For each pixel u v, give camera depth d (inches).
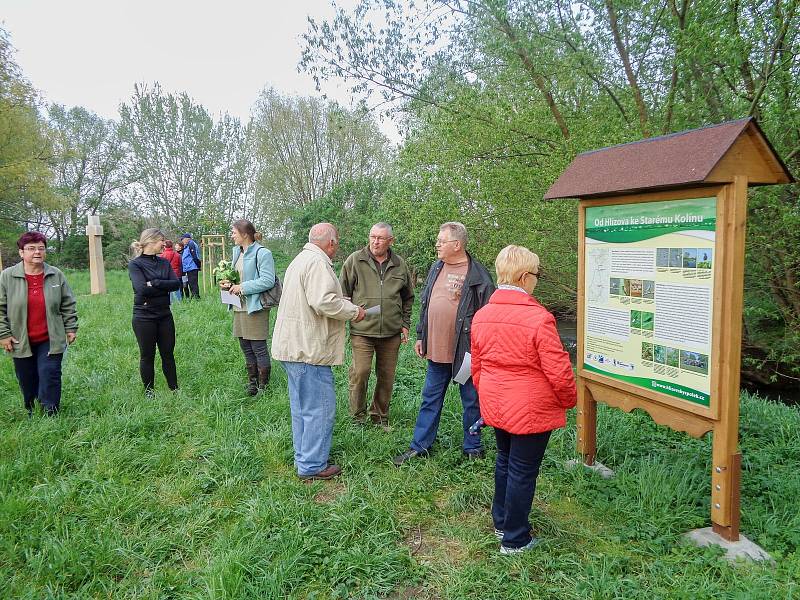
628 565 115.4
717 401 120.0
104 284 605.0
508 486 117.1
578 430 164.2
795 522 128.1
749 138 113.9
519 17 275.6
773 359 289.6
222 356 281.3
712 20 225.8
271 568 110.9
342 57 301.4
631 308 141.9
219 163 1139.3
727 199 115.8
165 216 1128.8
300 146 1008.9
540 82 291.1
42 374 188.2
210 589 101.3
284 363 151.3
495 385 115.6
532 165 313.0
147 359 212.8
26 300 184.5
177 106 1118.4
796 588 104.9
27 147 1007.6
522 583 107.5
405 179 372.5
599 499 140.9
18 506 129.2
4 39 936.3
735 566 114.0
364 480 149.7
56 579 108.9
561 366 108.5
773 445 181.9
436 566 115.6
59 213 1262.3
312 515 131.3
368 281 186.5
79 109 1373.0
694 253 123.4
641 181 129.0
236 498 141.6
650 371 137.0
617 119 275.7
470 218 319.9
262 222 1061.1
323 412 152.0
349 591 107.8
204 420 190.1
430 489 147.9
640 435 186.2
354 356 190.4
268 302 215.9
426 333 167.3
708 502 138.7
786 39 227.1
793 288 276.7
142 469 154.9
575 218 302.8
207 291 611.2
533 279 119.3
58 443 164.4
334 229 156.3
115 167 1352.1
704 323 122.1
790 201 257.0
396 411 205.6
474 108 304.0
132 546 119.6
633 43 271.0
